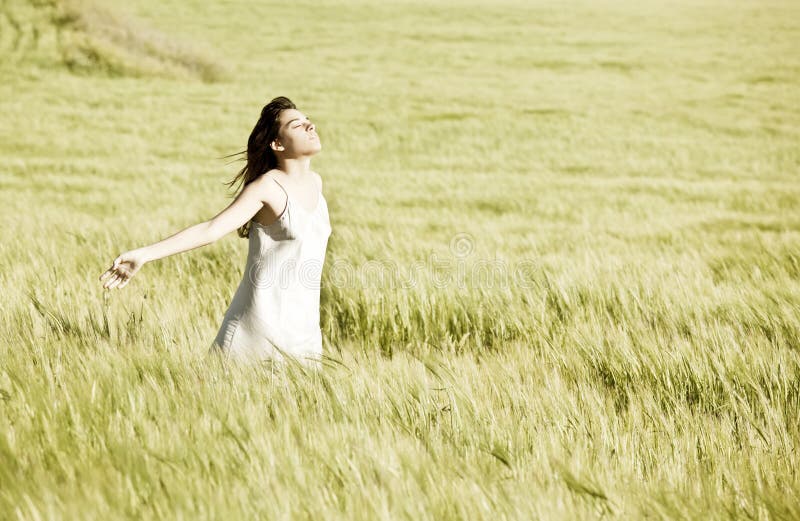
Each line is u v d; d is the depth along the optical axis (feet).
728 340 12.97
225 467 7.54
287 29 145.38
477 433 8.73
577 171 59.72
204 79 100.83
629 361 11.88
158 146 63.52
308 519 6.81
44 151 59.77
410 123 77.92
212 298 16.17
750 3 191.42
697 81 108.47
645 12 174.81
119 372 9.57
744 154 67.26
